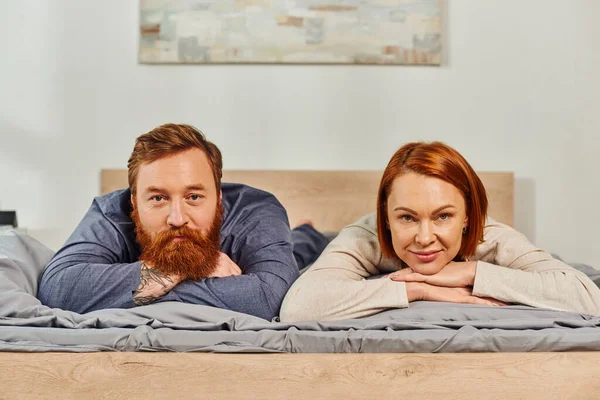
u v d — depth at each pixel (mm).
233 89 2898
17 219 2877
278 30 2895
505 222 2797
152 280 1382
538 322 1249
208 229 1468
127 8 2928
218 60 2889
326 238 2438
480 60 2914
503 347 1195
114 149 2896
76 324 1277
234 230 1593
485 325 1248
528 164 2902
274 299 1428
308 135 2885
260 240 1553
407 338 1200
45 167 2895
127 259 1560
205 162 1473
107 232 1547
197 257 1417
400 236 1410
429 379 1159
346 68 2902
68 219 2891
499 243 1574
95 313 1325
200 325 1254
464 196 1426
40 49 2912
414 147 1430
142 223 1455
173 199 1426
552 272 1422
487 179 2805
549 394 1161
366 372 1161
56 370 1169
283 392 1161
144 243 1456
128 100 2904
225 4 2900
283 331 1237
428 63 2885
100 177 2871
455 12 2926
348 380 1160
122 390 1168
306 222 2666
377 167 2883
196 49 2895
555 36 2922
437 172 1378
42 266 1617
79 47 2916
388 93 2896
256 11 2900
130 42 2922
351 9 2895
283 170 2820
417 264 1423
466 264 1437
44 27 2918
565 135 2912
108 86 2910
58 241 2887
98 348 1197
